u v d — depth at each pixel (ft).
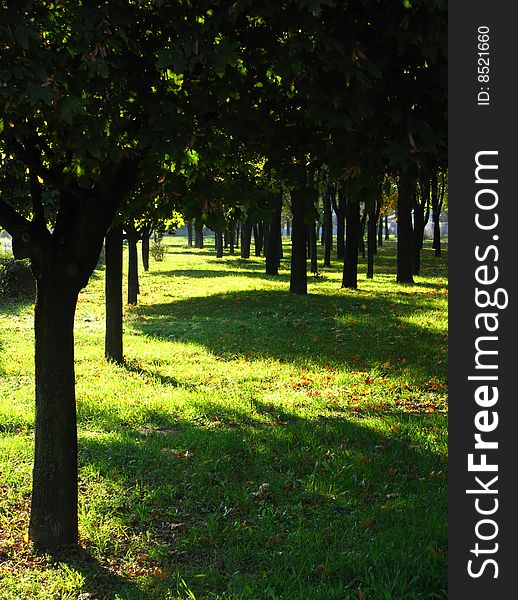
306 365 44.98
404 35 12.94
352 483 23.47
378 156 14.44
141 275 124.36
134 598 16.78
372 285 90.99
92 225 18.71
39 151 18.99
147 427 31.12
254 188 16.53
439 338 50.60
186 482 23.68
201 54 12.56
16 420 31.45
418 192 107.76
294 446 27.40
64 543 19.30
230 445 27.14
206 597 16.75
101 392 37.55
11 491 22.79
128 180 18.75
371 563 17.40
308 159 17.46
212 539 19.76
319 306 67.77
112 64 13.06
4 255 88.33
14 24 12.48
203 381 41.50
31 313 70.33
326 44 12.44
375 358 45.91
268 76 15.96
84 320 68.03
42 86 12.53
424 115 14.06
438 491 22.38
